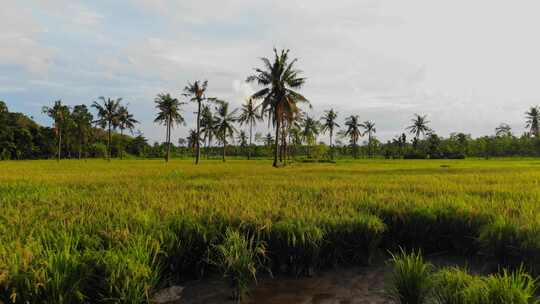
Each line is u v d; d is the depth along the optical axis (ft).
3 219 22.03
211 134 220.43
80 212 23.41
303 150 324.19
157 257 17.49
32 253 14.32
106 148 302.25
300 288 18.45
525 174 62.85
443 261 22.40
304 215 22.97
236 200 28.63
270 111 119.75
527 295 11.89
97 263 14.78
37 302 13.35
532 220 20.90
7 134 253.85
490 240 20.29
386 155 309.42
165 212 23.35
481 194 34.68
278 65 115.14
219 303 16.78
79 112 244.22
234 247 17.76
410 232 24.02
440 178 55.06
